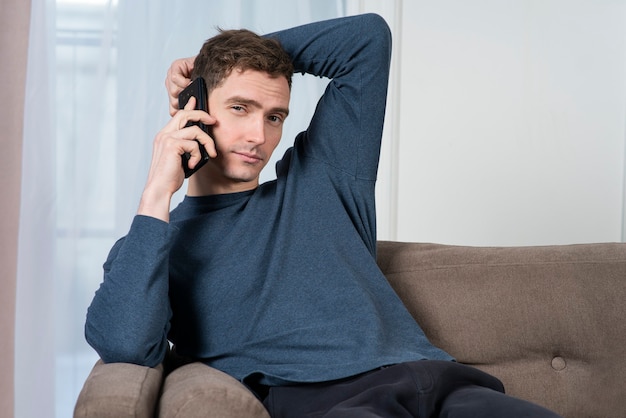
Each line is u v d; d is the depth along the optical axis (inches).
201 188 69.1
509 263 72.4
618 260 72.1
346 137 70.3
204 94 65.9
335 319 63.6
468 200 106.5
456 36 105.7
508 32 106.3
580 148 107.7
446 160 106.0
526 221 107.3
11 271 96.7
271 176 104.7
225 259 66.2
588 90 107.4
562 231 107.8
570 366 70.6
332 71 71.5
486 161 106.5
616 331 70.0
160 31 102.7
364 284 66.0
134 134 102.1
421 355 62.2
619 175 108.2
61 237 101.3
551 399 69.5
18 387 99.7
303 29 72.0
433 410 56.5
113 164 102.1
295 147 72.1
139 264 60.1
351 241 67.7
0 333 96.3
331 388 59.1
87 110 101.4
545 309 70.6
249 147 65.4
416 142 105.4
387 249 76.3
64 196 101.3
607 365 69.6
